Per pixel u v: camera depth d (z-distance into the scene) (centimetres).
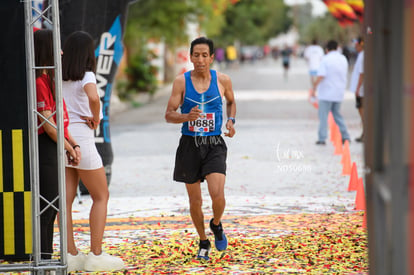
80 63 1121
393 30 615
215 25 5675
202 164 1144
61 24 1730
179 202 1731
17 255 1028
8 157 1010
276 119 3812
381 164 699
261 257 1176
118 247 1270
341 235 1316
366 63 744
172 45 5100
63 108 1055
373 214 724
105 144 1833
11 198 1018
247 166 2283
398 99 613
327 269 1086
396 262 625
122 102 5075
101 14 1756
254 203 1695
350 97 5244
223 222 1477
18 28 988
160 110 4759
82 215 1577
